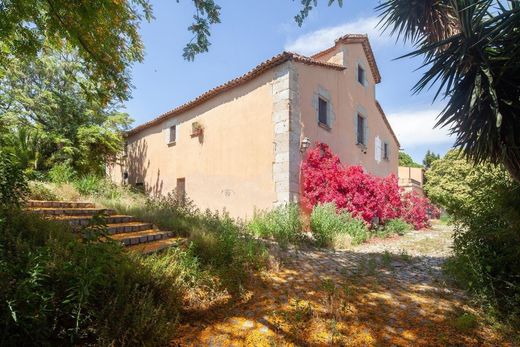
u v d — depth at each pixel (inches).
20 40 185.5
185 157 468.8
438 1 152.4
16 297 67.2
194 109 458.0
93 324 83.1
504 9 128.3
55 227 132.3
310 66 372.5
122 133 592.4
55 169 369.1
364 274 167.9
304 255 211.8
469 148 140.3
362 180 346.3
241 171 376.5
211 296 123.3
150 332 88.1
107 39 190.5
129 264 107.7
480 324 107.0
